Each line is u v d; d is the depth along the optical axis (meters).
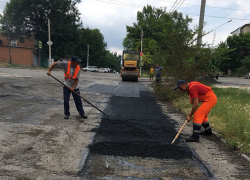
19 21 33.69
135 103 7.38
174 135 4.13
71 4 35.91
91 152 3.17
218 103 6.59
